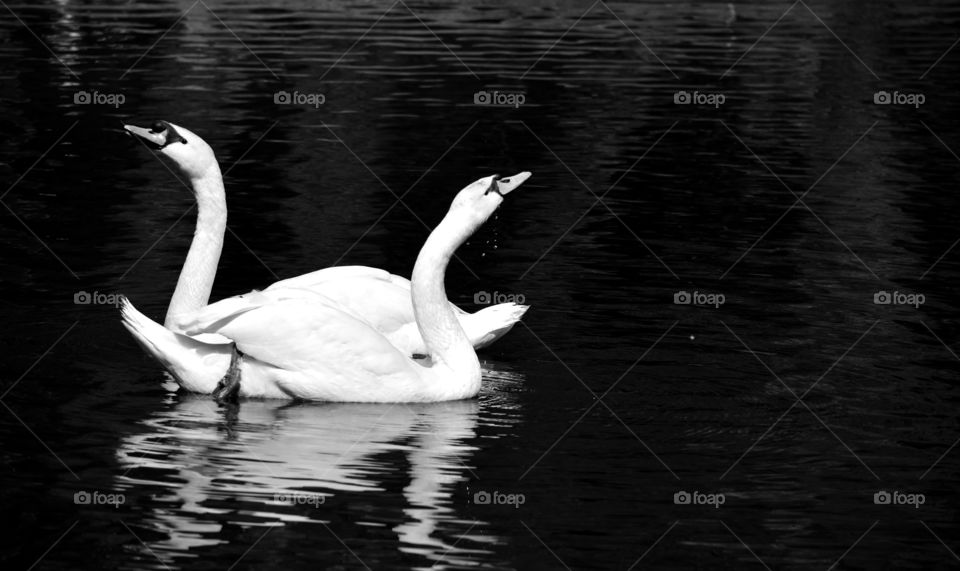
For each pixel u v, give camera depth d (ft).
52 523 23.03
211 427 28.07
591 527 23.47
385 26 85.71
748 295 39.06
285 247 42.78
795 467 26.40
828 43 83.76
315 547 22.35
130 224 44.86
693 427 28.58
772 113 65.00
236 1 92.22
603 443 27.58
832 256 43.32
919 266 42.24
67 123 58.49
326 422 28.71
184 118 59.98
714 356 33.58
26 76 67.51
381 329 33.94
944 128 62.64
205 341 29.91
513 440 27.71
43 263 40.16
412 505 24.16
